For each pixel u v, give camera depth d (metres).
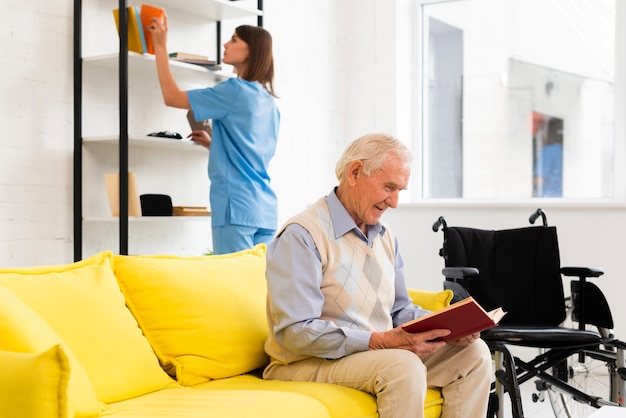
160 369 2.12
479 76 4.94
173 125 3.91
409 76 5.08
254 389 2.11
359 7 5.08
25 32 3.21
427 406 2.25
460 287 3.04
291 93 4.68
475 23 4.94
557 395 3.24
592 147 4.60
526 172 4.80
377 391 2.08
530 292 3.39
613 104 4.53
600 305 3.10
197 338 2.21
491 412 2.99
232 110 3.32
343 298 2.24
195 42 4.01
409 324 2.12
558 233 4.38
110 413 1.81
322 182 4.93
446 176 5.05
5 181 3.15
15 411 1.43
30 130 3.24
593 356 3.03
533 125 4.78
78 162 3.38
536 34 4.76
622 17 4.44
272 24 4.54
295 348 2.15
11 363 1.46
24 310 1.73
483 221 4.58
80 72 3.38
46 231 3.30
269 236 3.49
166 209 3.52
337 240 2.25
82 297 1.98
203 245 4.07
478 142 4.95
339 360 2.17
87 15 3.47
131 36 3.36
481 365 2.31
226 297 2.32
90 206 3.48
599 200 4.53
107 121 3.57
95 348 1.92
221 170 3.36
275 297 2.16
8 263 3.16
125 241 3.28
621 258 4.23
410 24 5.09
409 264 4.80
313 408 1.93
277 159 4.58
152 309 2.19
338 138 5.06
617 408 1.88
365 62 5.07
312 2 4.84
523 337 2.82
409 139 5.08
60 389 1.44
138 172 3.73
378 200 2.24
